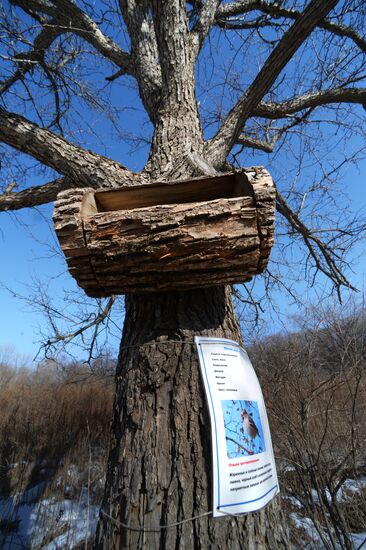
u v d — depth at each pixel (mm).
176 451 1191
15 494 4371
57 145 2031
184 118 2205
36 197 2656
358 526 2465
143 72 2717
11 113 2141
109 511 1187
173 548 1060
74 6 3084
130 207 1397
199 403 1260
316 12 2191
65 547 3113
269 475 1290
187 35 2516
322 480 2121
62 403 7570
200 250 1157
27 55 3182
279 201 3918
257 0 3586
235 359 1412
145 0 2887
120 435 1314
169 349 1371
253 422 1305
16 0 3176
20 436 6113
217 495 1113
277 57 2367
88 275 1244
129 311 1605
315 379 2801
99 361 5586
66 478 4398
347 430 2561
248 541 1098
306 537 2393
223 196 1379
